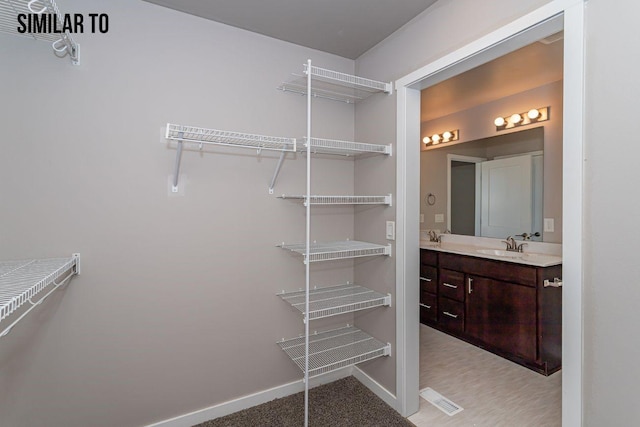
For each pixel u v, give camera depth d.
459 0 1.53
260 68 1.95
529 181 2.95
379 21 1.80
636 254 0.97
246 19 1.79
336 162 2.22
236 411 1.90
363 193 2.19
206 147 1.80
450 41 1.57
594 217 1.06
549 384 2.24
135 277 1.64
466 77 2.64
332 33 1.93
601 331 1.05
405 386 1.87
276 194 2.01
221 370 1.87
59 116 1.48
